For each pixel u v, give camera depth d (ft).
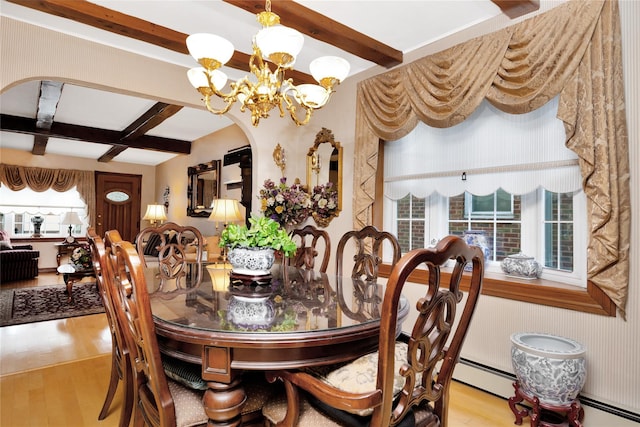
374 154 10.09
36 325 12.19
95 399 7.36
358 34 8.64
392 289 3.11
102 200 26.30
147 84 10.07
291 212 10.94
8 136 19.53
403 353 4.56
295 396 3.95
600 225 6.14
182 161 22.90
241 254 6.45
